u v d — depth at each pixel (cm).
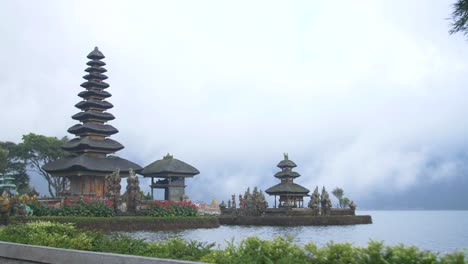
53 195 10356
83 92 7894
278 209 7994
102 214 5388
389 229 6134
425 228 6431
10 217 4153
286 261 933
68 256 1162
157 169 7875
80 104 7812
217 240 3856
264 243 1058
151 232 4972
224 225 7238
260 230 5734
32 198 5169
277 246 1040
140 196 6188
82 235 1472
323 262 919
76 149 7462
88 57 8244
